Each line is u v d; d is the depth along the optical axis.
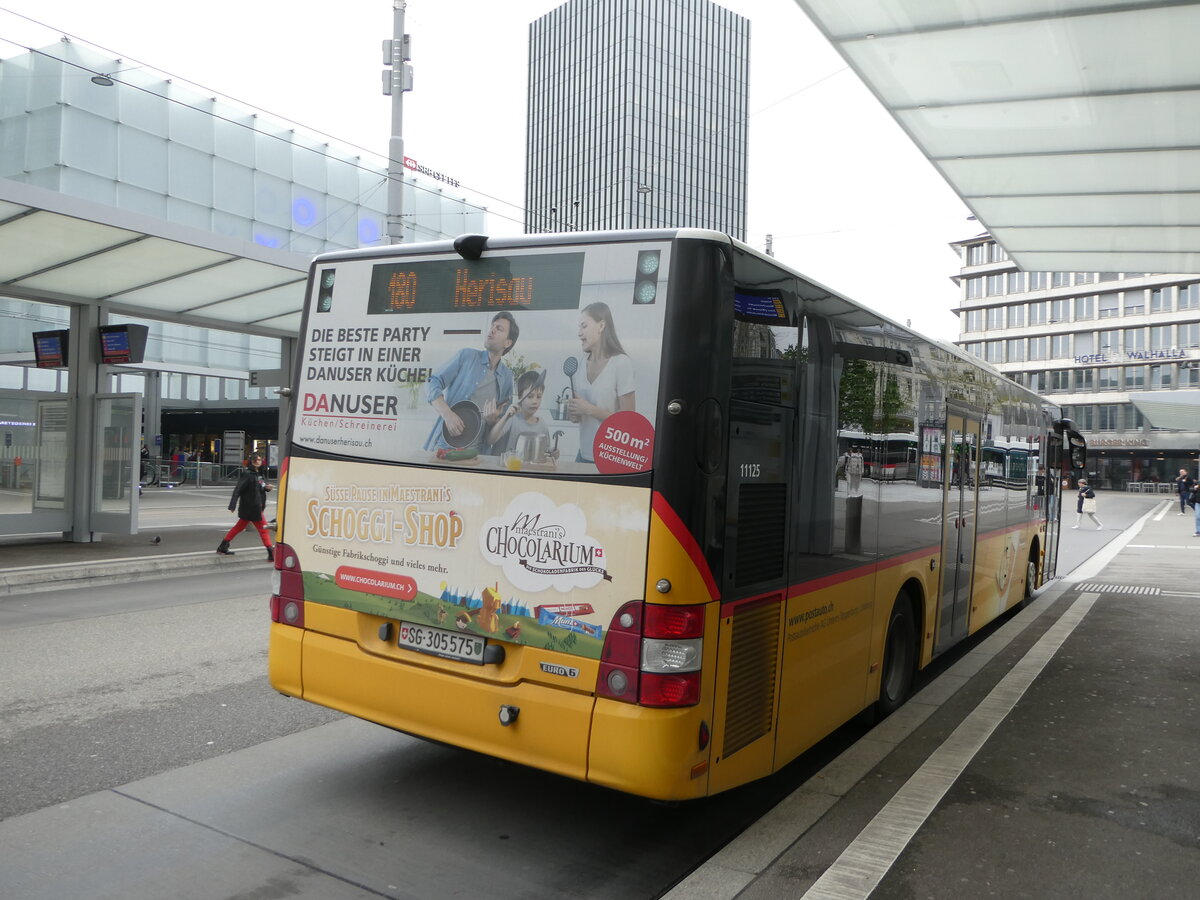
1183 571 15.93
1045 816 4.49
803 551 4.41
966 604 7.78
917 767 5.18
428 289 4.30
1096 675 7.55
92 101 30.11
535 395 3.92
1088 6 7.30
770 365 4.07
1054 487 13.27
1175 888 3.75
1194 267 15.51
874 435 5.38
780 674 4.22
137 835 4.04
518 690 3.83
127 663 7.14
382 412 4.38
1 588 10.54
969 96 9.05
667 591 3.53
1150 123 9.38
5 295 13.80
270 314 15.88
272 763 5.00
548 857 3.96
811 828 4.31
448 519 4.11
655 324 3.66
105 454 14.84
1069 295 84.06
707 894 3.62
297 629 4.61
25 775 4.72
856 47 8.27
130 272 13.26
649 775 3.51
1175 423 47.28
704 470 3.61
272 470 42.81
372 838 4.09
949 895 3.65
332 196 36.78
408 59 16.22
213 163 33.12
